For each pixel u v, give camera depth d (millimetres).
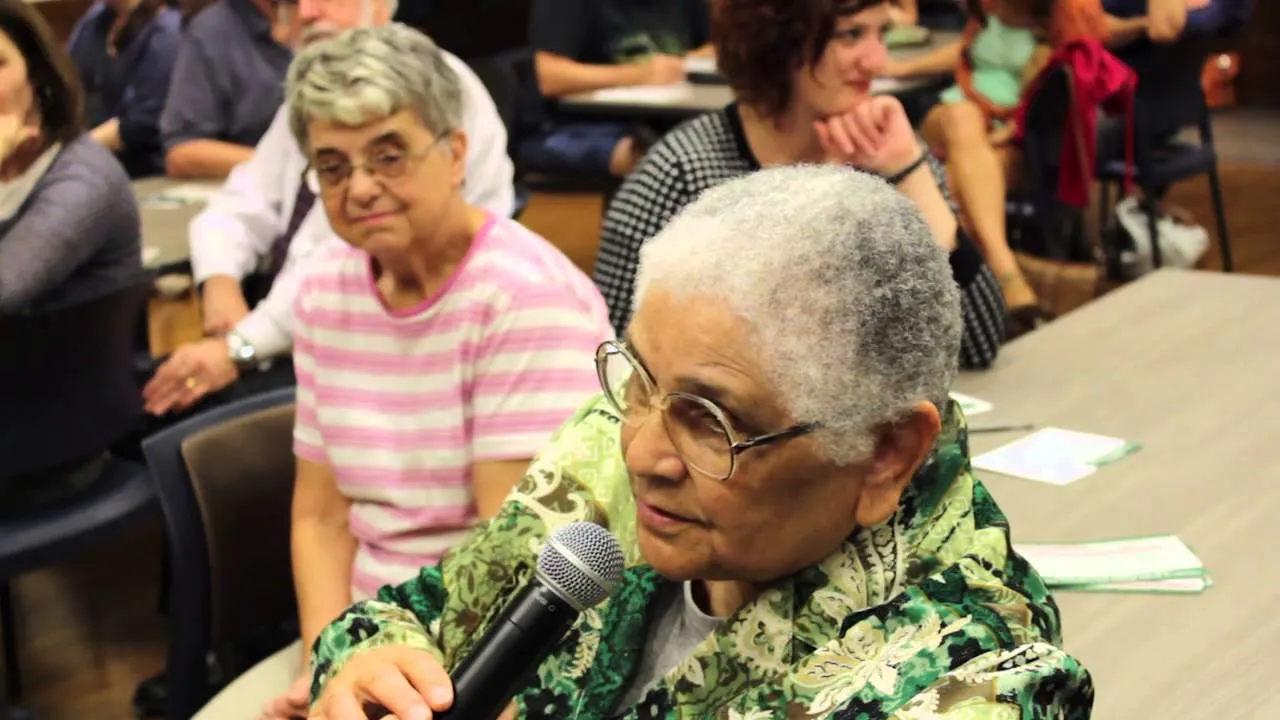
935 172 2152
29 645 3049
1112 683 1309
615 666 1120
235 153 3631
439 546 1741
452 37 4816
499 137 2725
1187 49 4305
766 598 1031
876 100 2062
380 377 1734
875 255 928
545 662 1153
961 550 1024
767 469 939
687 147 2131
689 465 956
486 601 1287
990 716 869
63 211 2525
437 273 1716
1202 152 4484
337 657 1295
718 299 921
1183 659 1348
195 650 1830
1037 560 1554
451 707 955
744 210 948
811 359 913
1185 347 2262
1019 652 923
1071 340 2322
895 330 929
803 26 1956
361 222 1657
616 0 4484
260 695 1656
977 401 2057
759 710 983
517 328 1670
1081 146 3896
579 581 951
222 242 2918
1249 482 1745
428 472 1724
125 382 2527
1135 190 4688
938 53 4309
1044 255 4355
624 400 1059
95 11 4852
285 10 3316
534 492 1281
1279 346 2248
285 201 2949
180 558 1807
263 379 2809
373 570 1757
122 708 2785
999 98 4168
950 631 947
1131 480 1765
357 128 1629
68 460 2438
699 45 4754
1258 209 5887
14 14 2471
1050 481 1768
